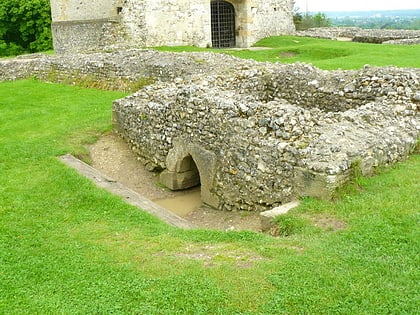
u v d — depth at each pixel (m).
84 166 9.26
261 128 7.30
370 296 4.39
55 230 6.48
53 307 4.64
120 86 15.59
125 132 10.73
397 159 7.22
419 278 4.58
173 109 8.97
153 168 9.82
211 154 8.13
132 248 5.77
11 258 5.68
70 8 27.16
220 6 26.14
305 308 4.34
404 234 5.30
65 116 12.92
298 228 5.79
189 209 8.45
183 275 4.96
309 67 10.92
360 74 9.82
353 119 7.54
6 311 4.62
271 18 27.86
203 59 14.68
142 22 23.16
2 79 18.94
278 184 6.95
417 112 8.49
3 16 40.53
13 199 7.62
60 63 17.72
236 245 5.59
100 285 4.96
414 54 16.64
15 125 12.35
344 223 5.71
